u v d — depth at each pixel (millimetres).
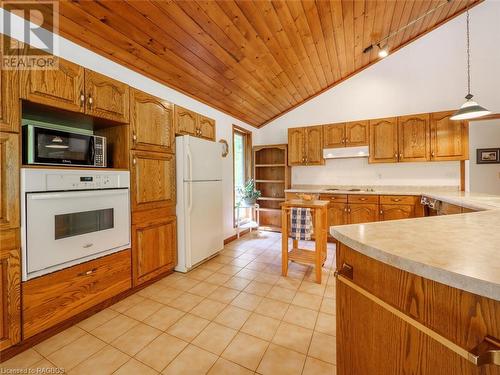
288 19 2354
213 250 3105
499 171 3688
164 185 2525
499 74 3424
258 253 3416
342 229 1029
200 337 1644
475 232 963
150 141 2355
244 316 1888
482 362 500
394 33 3340
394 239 859
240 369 1373
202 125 3115
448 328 604
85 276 1790
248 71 2992
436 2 3010
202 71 2742
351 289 942
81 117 1906
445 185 3689
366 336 867
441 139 3404
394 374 749
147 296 2193
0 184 1352
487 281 504
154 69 2502
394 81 3936
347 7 2506
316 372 1346
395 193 3479
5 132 1374
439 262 624
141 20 1882
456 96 3617
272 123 4918
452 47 3621
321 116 4449
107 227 1951
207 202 2994
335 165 4398
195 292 2271
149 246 2340
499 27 3416
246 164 4797
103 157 2020
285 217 2641
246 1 1983
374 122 3785
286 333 1685
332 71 3852
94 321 1812
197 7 1894
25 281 1452
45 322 1551
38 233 1503
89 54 2051
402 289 724
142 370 1366
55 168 1596
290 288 2354
